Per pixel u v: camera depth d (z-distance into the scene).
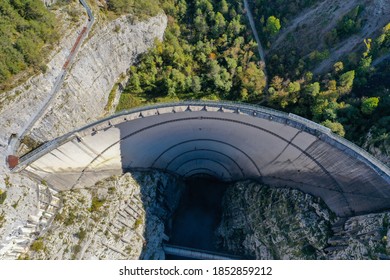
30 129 50.94
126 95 72.12
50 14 56.81
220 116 50.03
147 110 48.59
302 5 74.81
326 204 54.28
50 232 49.69
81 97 60.72
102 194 57.72
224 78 70.56
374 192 45.03
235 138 57.59
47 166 49.41
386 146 50.06
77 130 48.50
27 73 51.16
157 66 73.81
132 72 73.25
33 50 51.53
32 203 46.94
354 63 64.19
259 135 53.19
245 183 69.00
